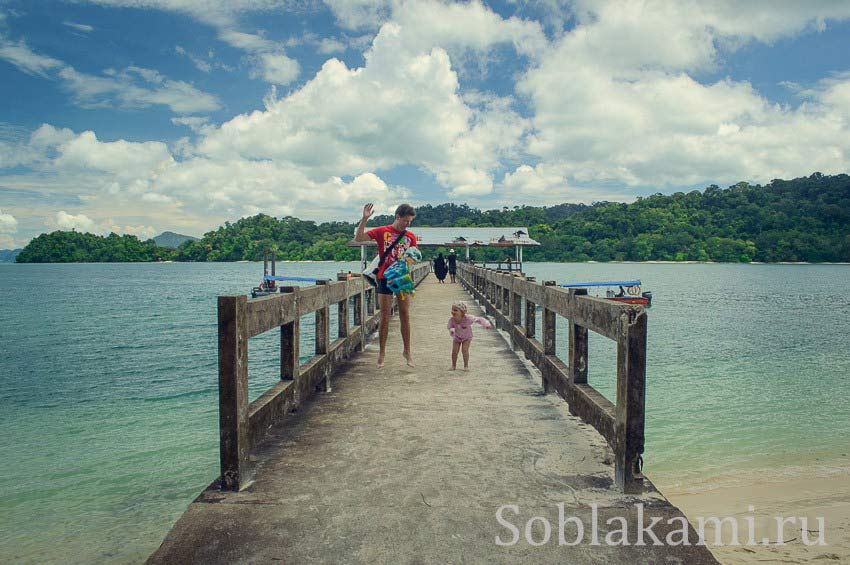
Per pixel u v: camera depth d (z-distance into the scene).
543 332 5.50
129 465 6.67
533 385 5.81
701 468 7.40
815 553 5.29
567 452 3.73
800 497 6.50
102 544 4.76
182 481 6.17
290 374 4.41
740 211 168.12
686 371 13.96
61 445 7.44
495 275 10.82
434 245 40.41
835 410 10.09
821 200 166.00
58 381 12.04
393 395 5.34
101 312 31.56
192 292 53.88
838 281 74.12
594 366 13.66
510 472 3.36
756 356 16.19
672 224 163.88
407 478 3.26
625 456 3.01
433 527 2.65
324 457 3.61
